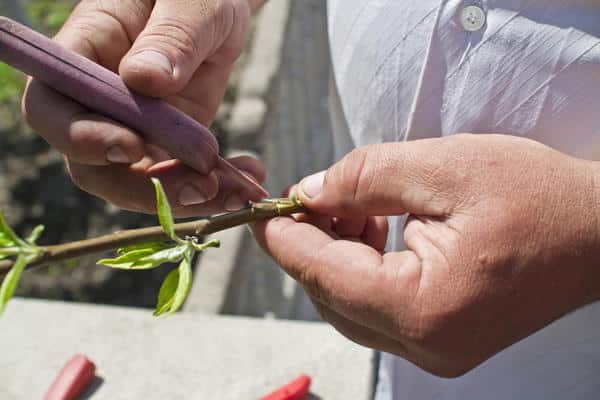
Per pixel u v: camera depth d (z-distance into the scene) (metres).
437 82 0.47
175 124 0.42
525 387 0.51
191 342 0.68
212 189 0.44
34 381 0.65
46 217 1.32
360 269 0.42
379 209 0.43
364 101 0.51
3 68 1.49
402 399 0.57
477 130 0.47
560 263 0.41
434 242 0.41
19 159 1.40
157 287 1.25
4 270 0.35
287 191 0.47
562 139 0.46
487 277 0.41
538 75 0.45
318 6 1.37
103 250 0.37
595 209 0.41
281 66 1.22
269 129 1.16
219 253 1.01
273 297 1.15
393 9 0.48
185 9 0.44
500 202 0.41
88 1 0.47
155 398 0.64
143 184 0.45
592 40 0.44
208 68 0.49
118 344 0.68
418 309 0.41
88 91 0.41
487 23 0.45
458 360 0.42
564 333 0.48
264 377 0.65
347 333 0.46
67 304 0.71
